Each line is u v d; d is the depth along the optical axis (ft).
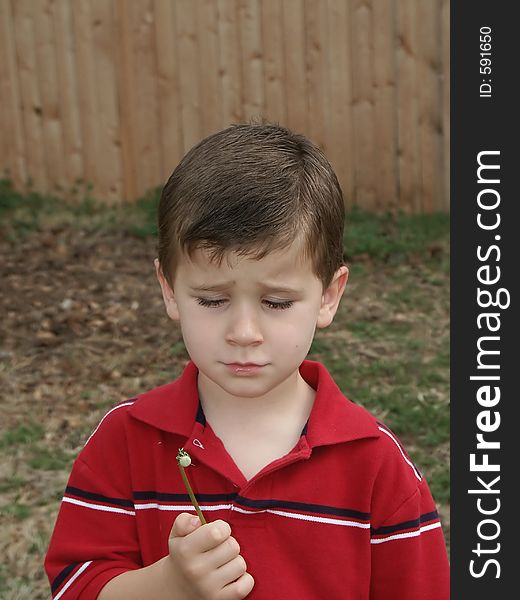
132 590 5.63
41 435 17.10
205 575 5.38
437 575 6.14
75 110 29.09
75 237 27.43
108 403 18.58
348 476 5.90
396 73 29.07
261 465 5.90
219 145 5.68
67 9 28.60
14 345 21.17
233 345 5.34
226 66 29.01
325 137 29.40
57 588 6.01
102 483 6.12
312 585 5.78
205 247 5.20
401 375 19.47
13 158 29.30
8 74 28.86
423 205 29.76
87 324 22.41
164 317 22.85
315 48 28.94
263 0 28.66
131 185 29.53
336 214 5.73
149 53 28.86
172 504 5.90
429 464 15.89
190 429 5.92
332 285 5.89
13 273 25.21
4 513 14.39
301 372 6.39
